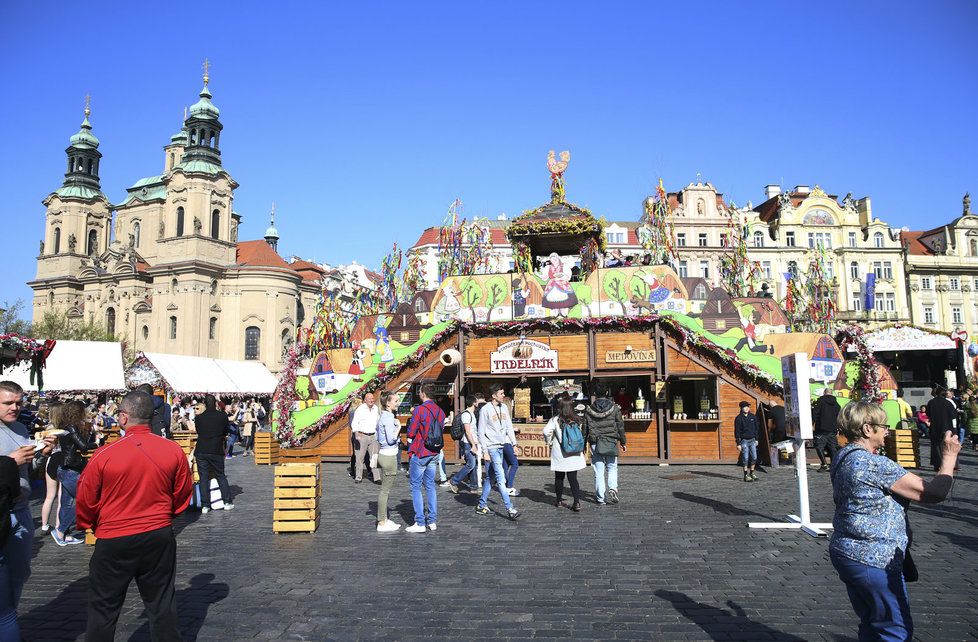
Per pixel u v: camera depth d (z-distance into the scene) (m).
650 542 9.05
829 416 16.48
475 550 8.80
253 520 11.28
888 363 36.09
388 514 11.62
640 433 19.05
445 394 20.72
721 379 18.75
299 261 95.75
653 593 6.84
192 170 77.88
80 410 10.32
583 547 8.84
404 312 21.73
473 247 25.25
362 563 8.23
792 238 69.75
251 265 77.88
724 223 67.25
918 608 6.27
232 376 43.81
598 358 19.70
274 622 6.19
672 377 19.05
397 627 6.01
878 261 69.94
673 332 19.23
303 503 10.17
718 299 20.12
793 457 18.03
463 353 20.41
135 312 78.00
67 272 84.12
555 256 21.25
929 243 77.56
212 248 78.31
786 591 6.84
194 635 5.89
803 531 9.59
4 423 5.73
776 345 19.50
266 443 22.42
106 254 82.25
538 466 18.59
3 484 4.93
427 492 10.26
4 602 4.99
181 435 15.77
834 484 4.59
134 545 4.99
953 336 30.56
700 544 8.88
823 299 24.48
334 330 23.75
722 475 16.11
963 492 12.93
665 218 23.19
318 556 8.64
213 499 12.33
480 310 21.30
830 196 73.94
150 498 5.12
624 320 19.41
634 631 5.81
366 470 17.88
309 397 21.78
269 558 8.56
